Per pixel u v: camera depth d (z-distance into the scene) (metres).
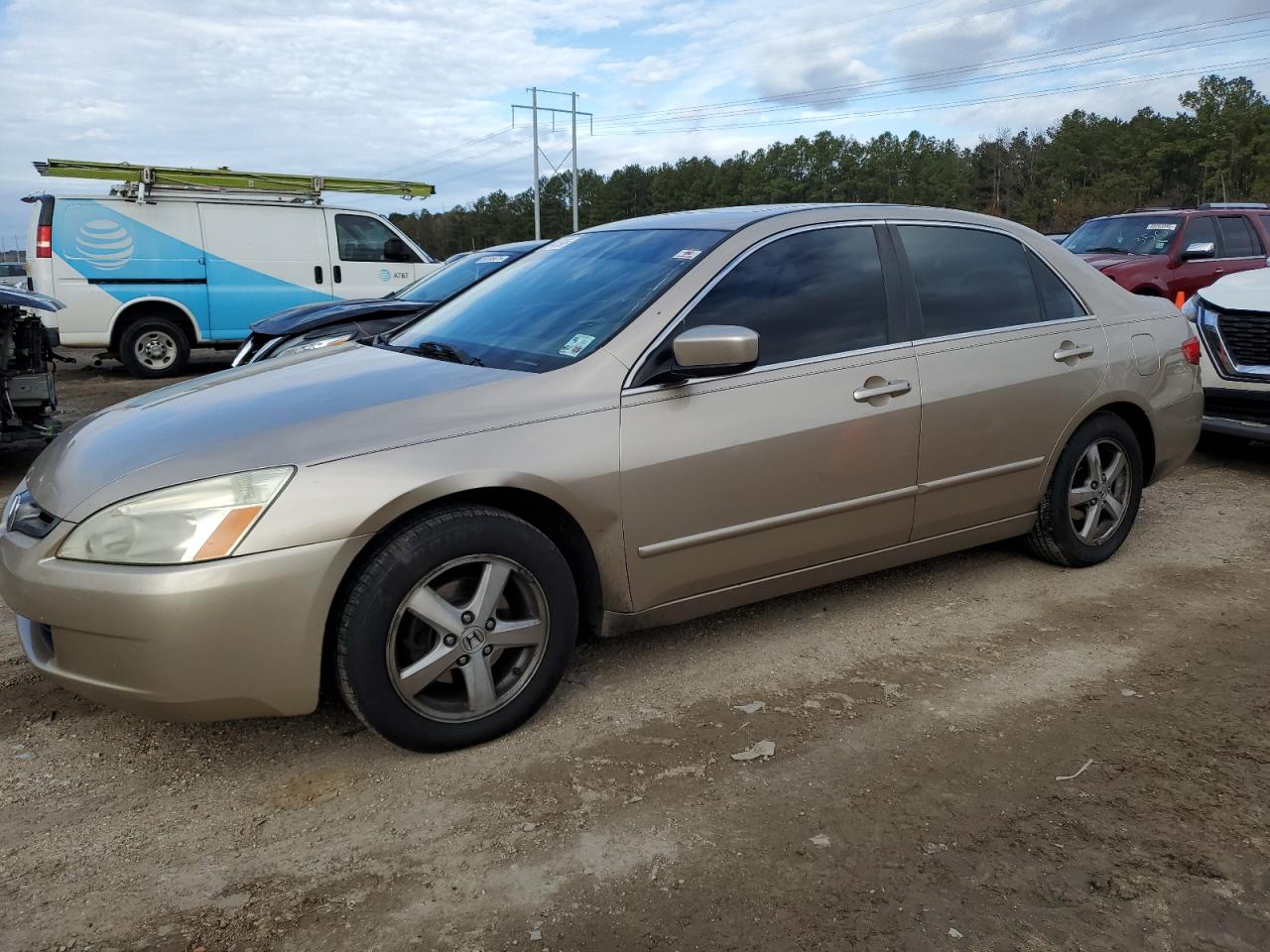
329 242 13.23
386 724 2.72
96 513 2.55
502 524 2.81
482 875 2.34
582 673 3.41
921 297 3.75
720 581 3.31
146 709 2.55
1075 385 4.08
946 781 2.71
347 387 3.09
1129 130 105.50
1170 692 3.24
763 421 3.25
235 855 2.43
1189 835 2.46
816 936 2.12
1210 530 5.03
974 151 117.44
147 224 12.20
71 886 2.31
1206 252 11.18
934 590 4.18
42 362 7.02
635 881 2.31
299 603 2.54
